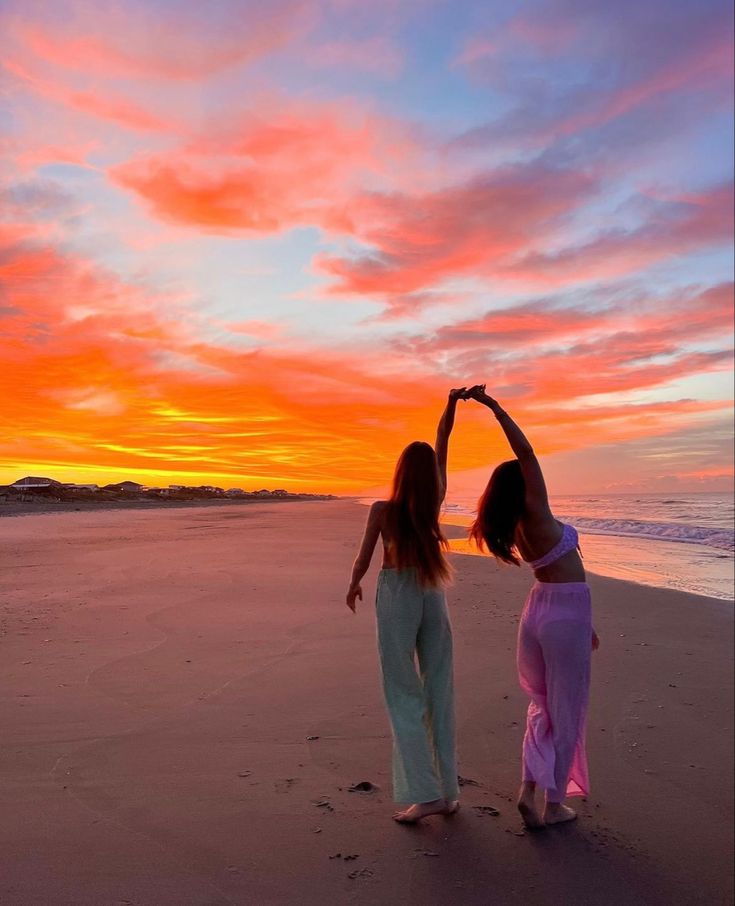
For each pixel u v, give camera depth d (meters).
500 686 4.79
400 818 2.86
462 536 17.69
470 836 2.80
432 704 3.03
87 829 2.64
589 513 32.06
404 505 2.99
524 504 3.07
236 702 4.20
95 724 3.78
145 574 9.59
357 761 3.40
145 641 5.64
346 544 14.77
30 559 11.35
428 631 3.02
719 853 2.80
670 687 4.95
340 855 2.57
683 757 3.76
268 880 2.38
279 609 7.09
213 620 6.50
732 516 28.48
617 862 2.69
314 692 4.42
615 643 6.27
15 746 3.44
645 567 11.99
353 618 6.64
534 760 2.95
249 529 20.28
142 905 2.18
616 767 3.62
